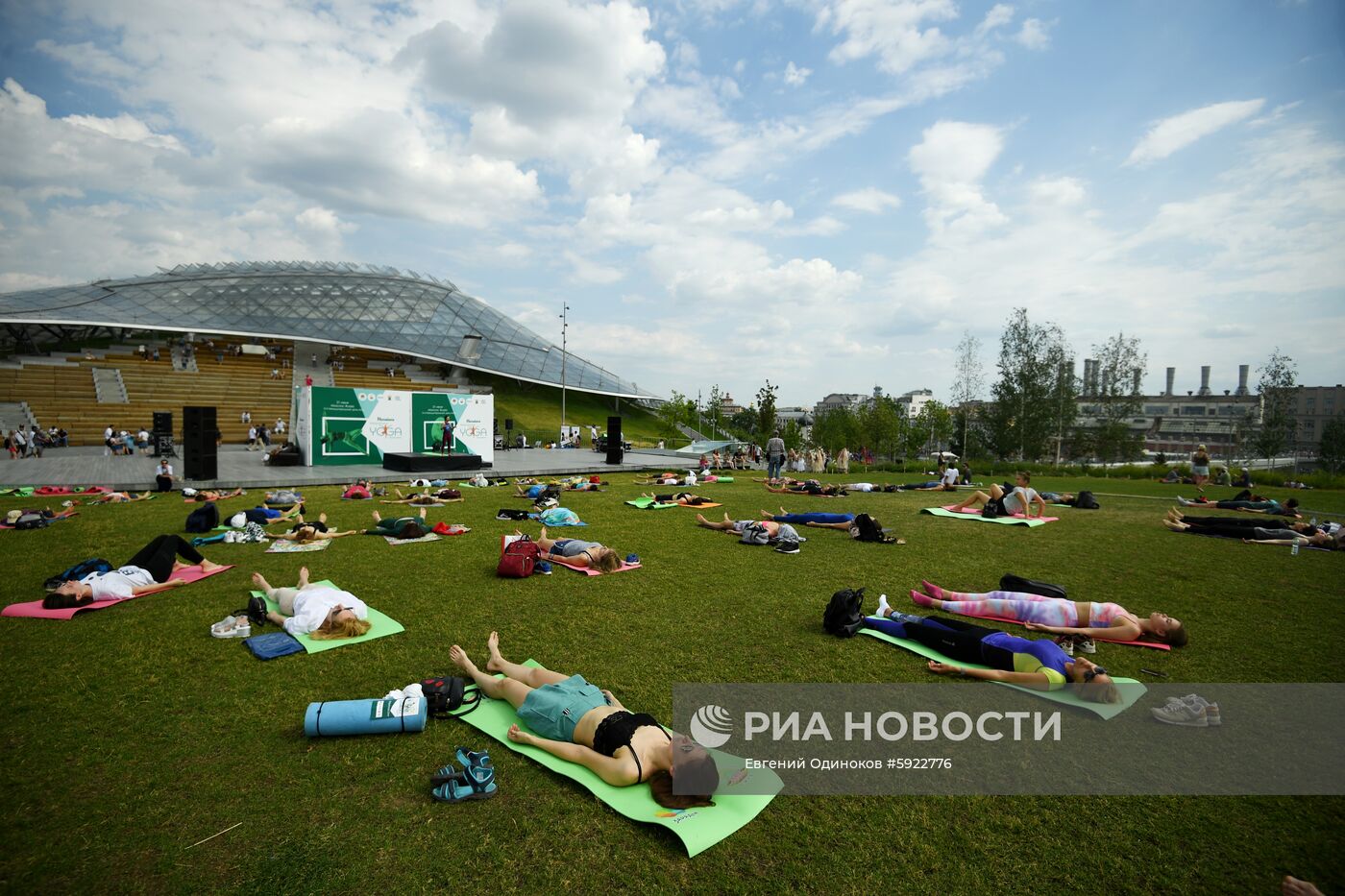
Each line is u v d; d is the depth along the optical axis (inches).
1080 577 320.2
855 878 113.0
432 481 716.7
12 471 772.6
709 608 262.1
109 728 159.6
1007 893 109.9
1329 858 119.9
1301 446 2527.1
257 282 2546.8
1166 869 116.3
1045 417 1424.7
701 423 2475.4
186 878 110.2
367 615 242.4
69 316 1990.7
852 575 318.3
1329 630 244.2
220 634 220.1
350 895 106.9
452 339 2561.5
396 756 149.9
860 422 1721.2
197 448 644.7
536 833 123.7
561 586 292.0
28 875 109.7
